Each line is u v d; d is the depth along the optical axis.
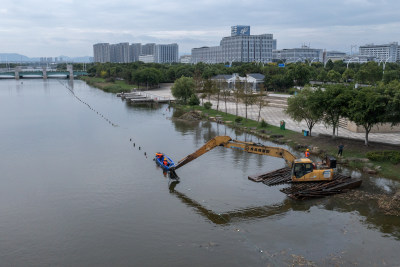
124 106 127.38
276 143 68.12
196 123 92.56
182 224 36.06
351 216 36.78
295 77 157.62
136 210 39.47
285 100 124.62
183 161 46.78
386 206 38.28
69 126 89.25
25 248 31.92
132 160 58.53
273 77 163.12
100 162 57.53
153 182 48.03
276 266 28.52
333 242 31.92
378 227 34.47
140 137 75.94
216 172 51.50
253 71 193.88
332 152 57.12
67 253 31.03
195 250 31.14
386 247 30.94
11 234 34.41
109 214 38.53
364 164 51.00
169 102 130.50
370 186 44.25
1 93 177.75
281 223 35.75
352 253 30.12
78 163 57.12
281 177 44.66
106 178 49.81
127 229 35.16
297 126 80.75
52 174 51.75
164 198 42.62
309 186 42.31
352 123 73.25
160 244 32.25
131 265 29.11
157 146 67.62
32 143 71.06
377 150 54.69
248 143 43.88
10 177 50.66
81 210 39.62
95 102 140.00
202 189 45.22
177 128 85.94
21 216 38.25
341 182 43.53
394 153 51.47
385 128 71.31
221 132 80.44
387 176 47.22
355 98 55.62
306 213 37.78
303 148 62.28
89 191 45.09
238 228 34.91
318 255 29.97
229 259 29.66
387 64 189.12
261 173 50.25
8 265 29.25
